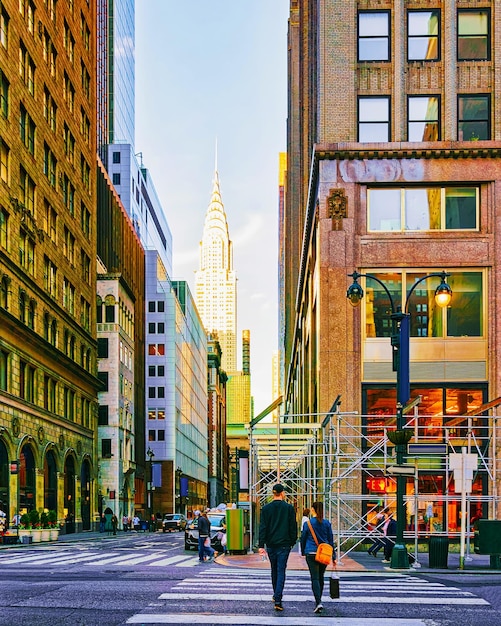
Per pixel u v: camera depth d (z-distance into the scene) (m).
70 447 58.41
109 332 81.12
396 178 36.91
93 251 69.69
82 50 66.62
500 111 37.56
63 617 11.77
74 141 62.97
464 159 36.91
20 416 45.34
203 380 177.00
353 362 36.12
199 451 162.88
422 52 38.53
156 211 162.50
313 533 12.87
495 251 36.41
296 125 95.00
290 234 103.88
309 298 52.38
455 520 34.62
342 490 34.91
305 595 15.05
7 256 42.28
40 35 52.16
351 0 38.69
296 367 82.62
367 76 38.44
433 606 13.93
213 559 27.44
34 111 50.22
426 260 36.62
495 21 38.09
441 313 36.38
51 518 44.09
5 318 41.50
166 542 45.94
